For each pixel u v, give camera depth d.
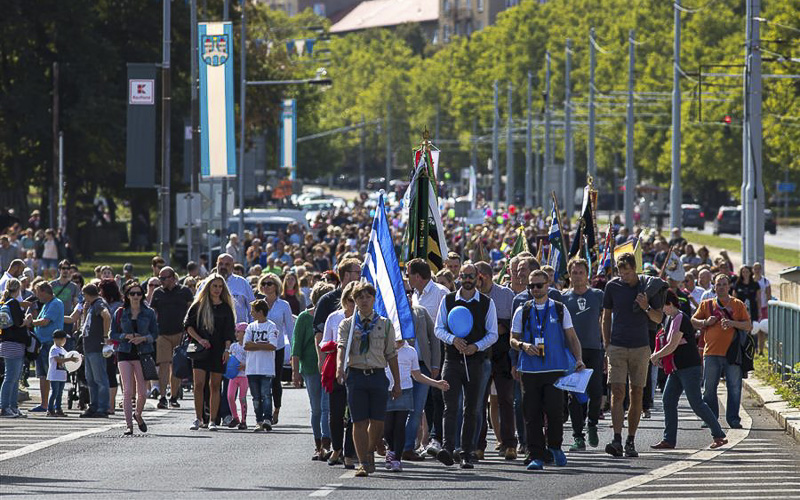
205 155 95.44
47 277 110.94
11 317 54.62
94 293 54.84
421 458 39.97
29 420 53.28
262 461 39.81
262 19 185.50
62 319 58.38
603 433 47.19
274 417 51.41
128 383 47.81
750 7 99.06
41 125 158.88
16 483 35.22
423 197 45.06
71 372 58.16
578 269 40.97
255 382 49.16
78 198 183.12
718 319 47.53
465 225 150.50
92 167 164.12
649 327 45.22
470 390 37.97
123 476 36.50
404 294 38.19
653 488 34.25
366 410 36.25
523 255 41.47
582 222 51.38
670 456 40.78
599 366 41.41
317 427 40.72
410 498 32.34
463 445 38.09
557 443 38.28
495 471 37.38
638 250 54.94
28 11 158.12
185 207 91.62
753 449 42.44
